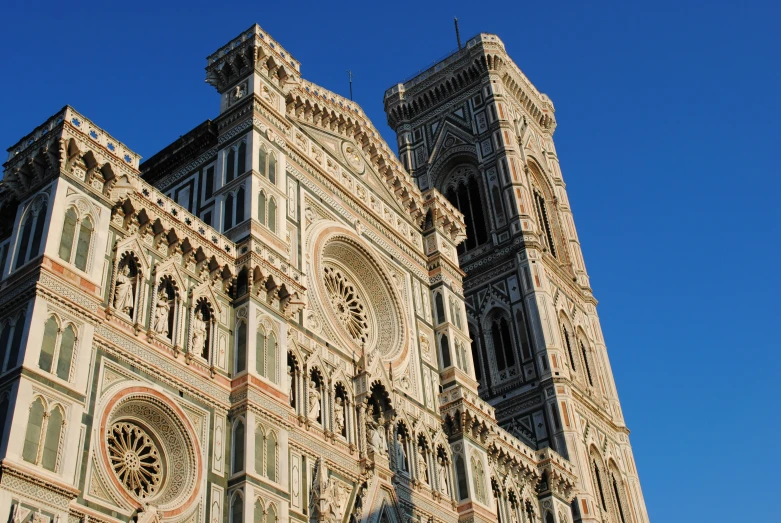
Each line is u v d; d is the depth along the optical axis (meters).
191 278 42.06
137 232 40.25
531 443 75.31
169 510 35.28
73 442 32.03
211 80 54.16
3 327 33.75
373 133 63.84
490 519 54.12
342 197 57.22
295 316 47.31
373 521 45.22
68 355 33.56
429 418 55.34
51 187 36.84
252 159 49.03
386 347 55.72
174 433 37.59
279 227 48.47
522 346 80.94
